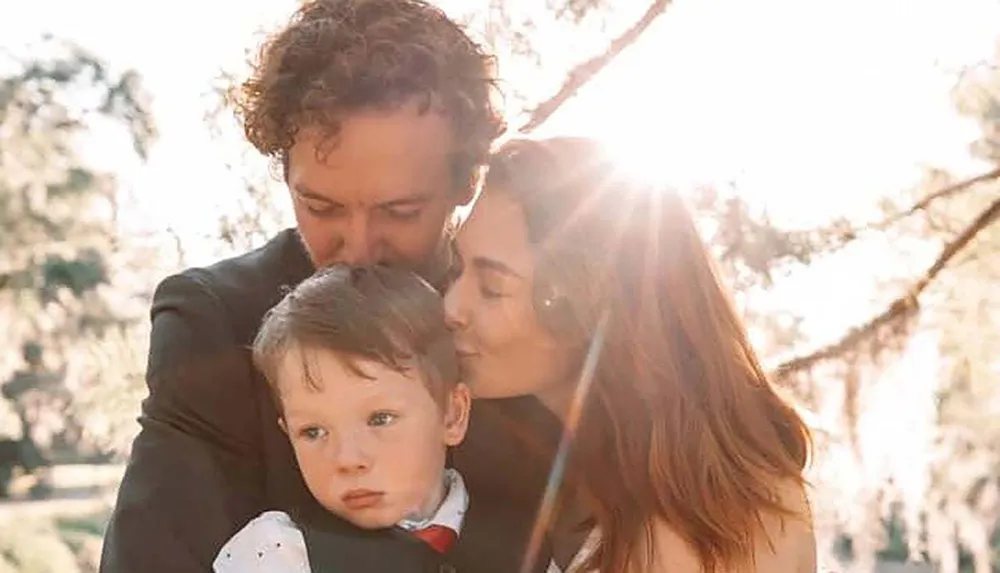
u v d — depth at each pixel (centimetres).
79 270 1158
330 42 246
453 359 251
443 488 257
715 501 238
